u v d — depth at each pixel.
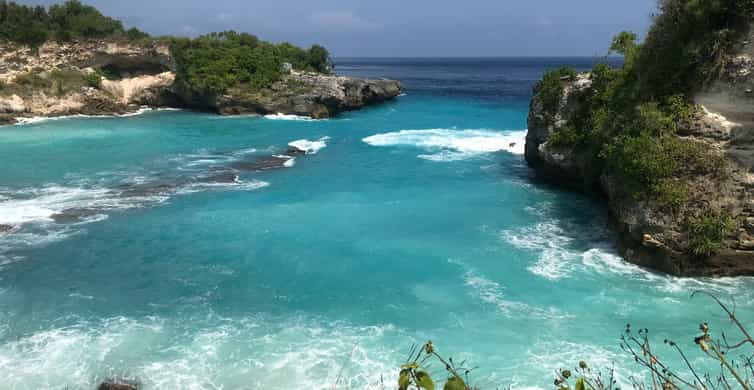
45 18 70.94
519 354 15.47
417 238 24.22
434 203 29.28
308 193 31.20
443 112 68.94
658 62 24.42
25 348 15.83
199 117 63.25
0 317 17.61
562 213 27.59
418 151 42.91
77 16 72.25
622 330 16.64
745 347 15.47
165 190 31.61
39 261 21.83
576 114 31.58
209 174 35.50
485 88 114.19
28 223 25.88
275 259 22.06
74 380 14.35
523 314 17.66
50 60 66.25
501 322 17.19
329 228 25.44
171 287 19.75
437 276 20.47
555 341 16.09
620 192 23.22
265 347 15.91
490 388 13.91
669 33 24.03
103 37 69.94
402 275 20.59
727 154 20.92
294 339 16.36
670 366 14.67
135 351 15.70
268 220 26.53
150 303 18.58
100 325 17.16
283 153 42.44
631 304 18.20
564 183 32.22
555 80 33.94
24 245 23.34
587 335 16.39
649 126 22.45
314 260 21.95
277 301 18.73
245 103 65.00
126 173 35.66
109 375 14.56
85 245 23.42
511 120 60.09
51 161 38.94
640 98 24.73
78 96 63.28
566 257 22.11
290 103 64.94
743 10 21.14
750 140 20.67
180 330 16.88
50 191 31.27
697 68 22.50
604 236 24.39
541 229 25.34
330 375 14.54
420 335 16.52
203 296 19.08
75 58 67.38
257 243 23.67
